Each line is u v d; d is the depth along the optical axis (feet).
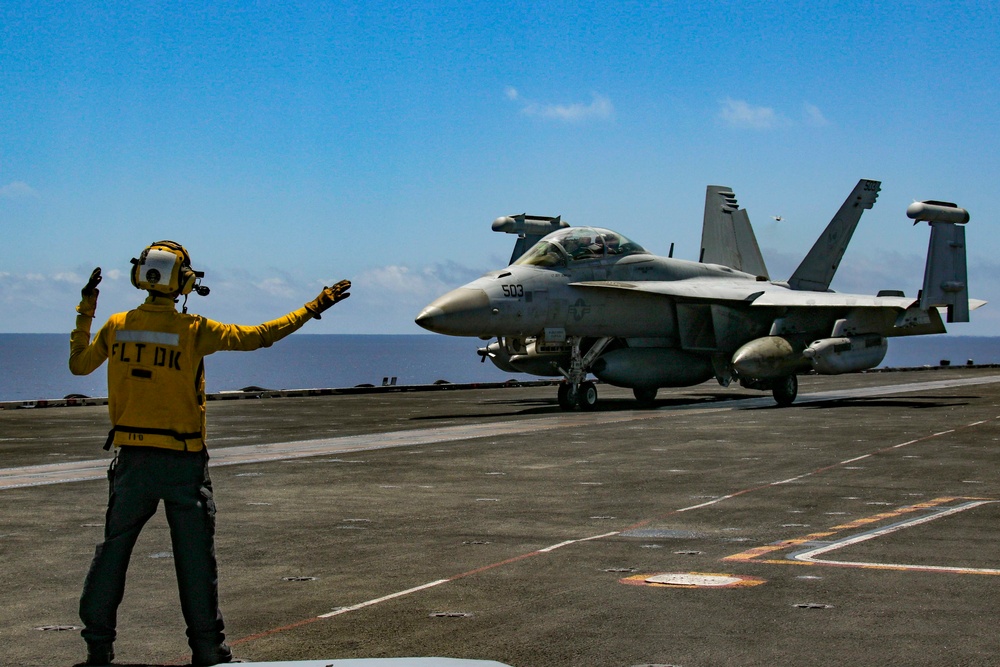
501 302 88.53
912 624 20.90
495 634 20.47
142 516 19.13
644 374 96.73
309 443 61.67
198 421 19.34
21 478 45.62
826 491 40.70
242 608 22.76
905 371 200.54
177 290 19.63
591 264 96.43
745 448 57.41
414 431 70.03
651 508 36.78
